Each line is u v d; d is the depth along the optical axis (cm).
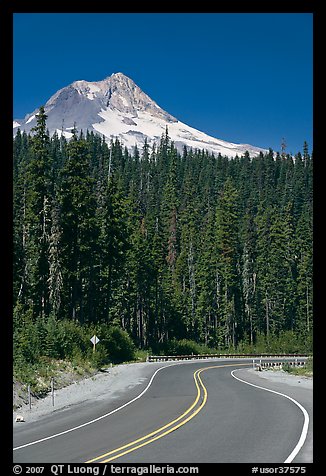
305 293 9331
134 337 8306
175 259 10344
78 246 5603
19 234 5816
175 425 1572
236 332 9238
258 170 15550
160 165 15900
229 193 10094
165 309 8688
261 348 8350
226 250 9194
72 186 5406
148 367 4725
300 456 1118
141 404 2198
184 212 11344
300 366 4834
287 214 10625
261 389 2695
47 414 2002
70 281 5684
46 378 2888
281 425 1519
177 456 1142
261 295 9331
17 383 2441
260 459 1097
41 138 5278
